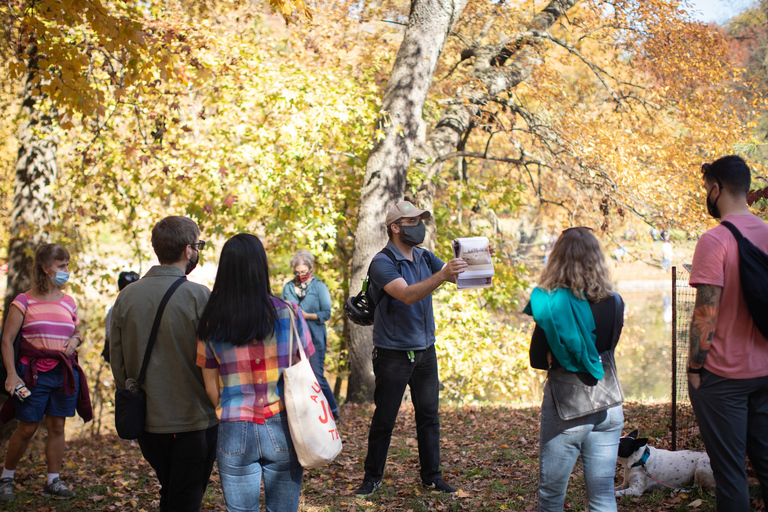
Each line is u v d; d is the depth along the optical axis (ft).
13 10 21.20
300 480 8.93
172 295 9.64
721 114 36.11
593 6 39.73
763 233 9.21
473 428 22.17
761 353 9.02
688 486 13.19
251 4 35.88
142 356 9.51
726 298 9.09
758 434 9.22
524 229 58.49
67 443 24.18
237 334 8.57
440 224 37.70
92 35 25.35
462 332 33.88
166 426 9.43
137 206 32.68
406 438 20.97
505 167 50.44
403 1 39.50
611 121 38.14
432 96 36.70
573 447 9.57
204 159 29.55
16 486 15.84
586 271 9.36
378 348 14.28
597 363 9.31
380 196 29.40
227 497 8.55
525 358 35.60
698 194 33.58
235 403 8.63
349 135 33.50
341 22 37.35
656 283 84.99
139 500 15.16
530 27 38.75
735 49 42.73
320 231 30.45
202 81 23.71
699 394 9.33
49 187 27.32
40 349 14.55
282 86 28.37
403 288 12.89
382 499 14.32
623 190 33.17
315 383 8.96
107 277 30.89
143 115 29.43
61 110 26.76
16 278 26.78
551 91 37.86
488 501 13.88
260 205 32.19
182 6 32.83
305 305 21.79
